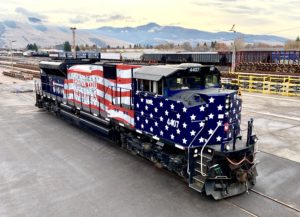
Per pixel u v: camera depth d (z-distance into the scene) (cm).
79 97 1664
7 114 2102
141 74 1059
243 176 864
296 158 1200
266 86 3027
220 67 4200
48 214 816
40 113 2150
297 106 2280
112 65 1299
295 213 807
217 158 873
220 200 881
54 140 1486
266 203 860
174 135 948
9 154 1280
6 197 911
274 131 1589
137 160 1208
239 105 1004
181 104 901
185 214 807
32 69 5922
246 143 905
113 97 1318
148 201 879
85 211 828
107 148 1360
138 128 1133
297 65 3512
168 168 1038
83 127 1633
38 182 1008
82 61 1922
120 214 811
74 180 1022
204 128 917
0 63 8581
